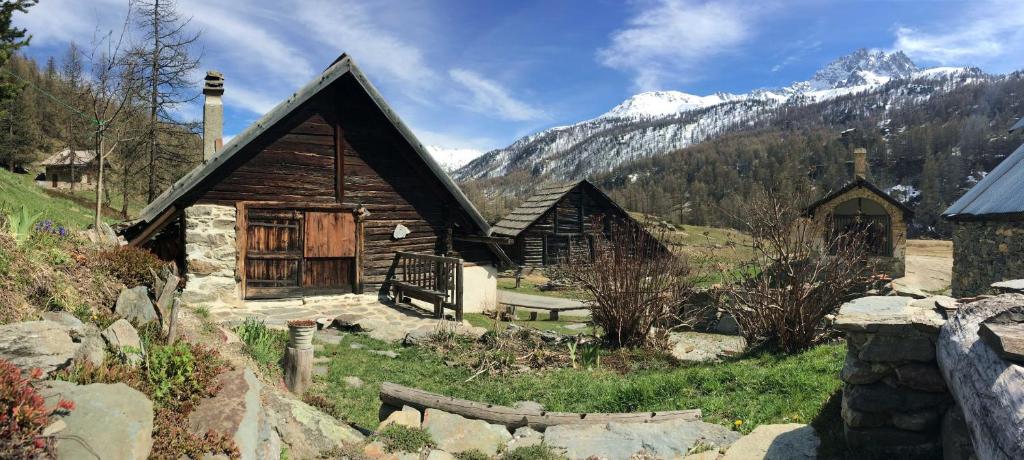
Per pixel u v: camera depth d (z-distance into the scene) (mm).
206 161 14016
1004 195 13172
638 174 190250
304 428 5332
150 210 12172
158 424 3777
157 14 17750
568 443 5660
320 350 9500
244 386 4727
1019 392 2609
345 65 13664
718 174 143250
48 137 65438
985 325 3176
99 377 3945
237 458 3850
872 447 4379
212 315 11664
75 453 2822
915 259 27047
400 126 14336
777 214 10156
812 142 151625
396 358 9531
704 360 10125
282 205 13711
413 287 14031
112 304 6203
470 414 6469
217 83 15258
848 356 4594
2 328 3752
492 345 10383
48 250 6188
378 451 5293
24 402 2775
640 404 7020
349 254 14477
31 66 72375
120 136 13609
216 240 13055
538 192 37688
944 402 4215
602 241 13336
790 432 5078
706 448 5312
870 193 21203
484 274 16188
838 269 9914
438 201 15820
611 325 11320
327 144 14297
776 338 9867
